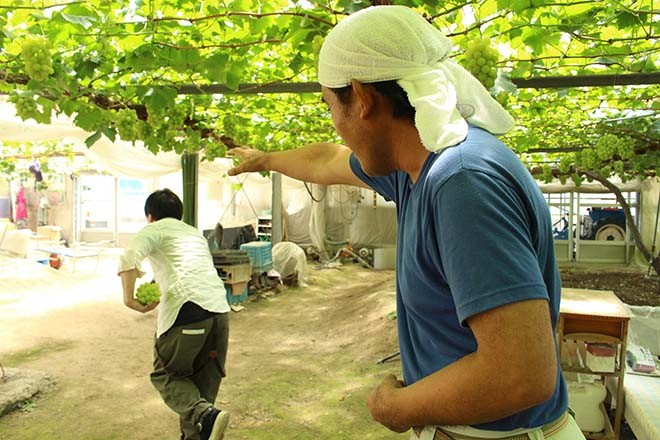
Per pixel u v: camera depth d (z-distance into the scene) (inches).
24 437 144.3
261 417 160.4
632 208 456.4
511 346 29.4
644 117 186.4
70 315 277.7
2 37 95.1
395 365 204.4
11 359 205.9
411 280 38.7
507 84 101.2
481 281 30.1
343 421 157.4
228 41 108.6
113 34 97.4
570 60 123.1
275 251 398.3
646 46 117.6
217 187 570.3
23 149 355.3
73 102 113.9
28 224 589.9
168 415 160.4
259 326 278.2
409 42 36.8
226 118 159.2
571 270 386.6
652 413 114.7
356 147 41.4
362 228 571.2
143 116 132.1
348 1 79.7
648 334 160.7
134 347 230.4
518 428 37.9
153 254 125.8
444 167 34.1
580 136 225.1
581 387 131.0
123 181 588.7
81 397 172.1
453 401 32.4
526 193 34.3
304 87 128.1
